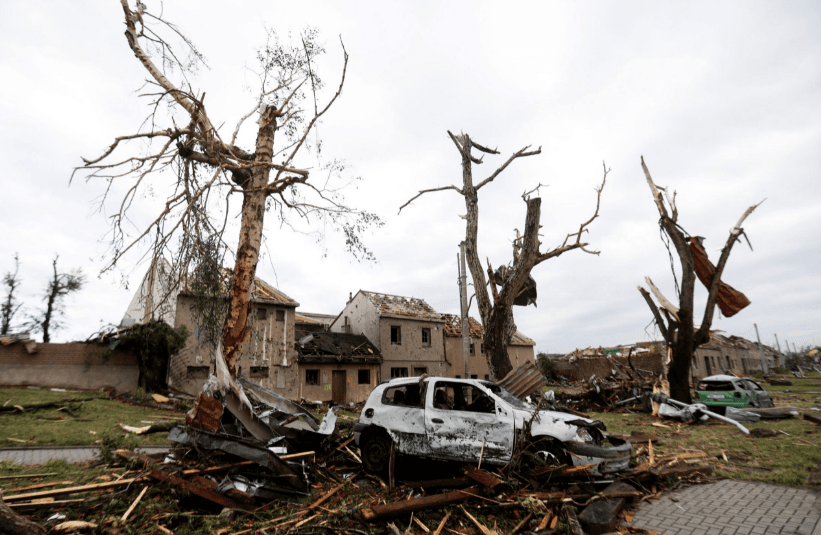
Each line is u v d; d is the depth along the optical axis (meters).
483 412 6.45
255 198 8.81
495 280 13.23
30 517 4.42
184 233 7.66
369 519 4.77
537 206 12.19
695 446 9.27
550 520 4.75
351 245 9.57
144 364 17.75
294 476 5.72
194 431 6.32
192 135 8.53
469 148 14.06
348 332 29.58
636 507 5.35
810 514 4.91
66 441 8.64
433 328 29.77
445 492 5.54
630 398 18.31
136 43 8.69
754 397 14.63
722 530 4.52
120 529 4.29
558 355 44.12
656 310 16.72
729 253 15.43
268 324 21.92
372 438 7.16
